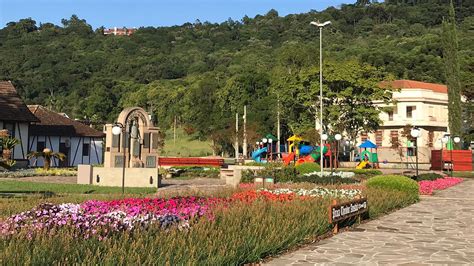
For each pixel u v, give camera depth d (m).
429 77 85.69
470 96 59.72
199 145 90.69
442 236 11.54
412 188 19.95
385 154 62.19
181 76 137.50
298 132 52.44
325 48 112.81
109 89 120.06
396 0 170.12
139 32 182.12
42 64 139.88
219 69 119.38
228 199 13.76
